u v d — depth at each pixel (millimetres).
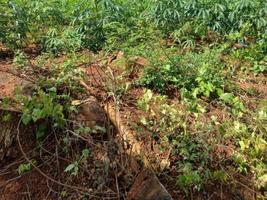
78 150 3398
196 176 3188
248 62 5035
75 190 3229
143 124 3627
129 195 3035
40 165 3396
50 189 3275
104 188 3195
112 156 3326
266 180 3346
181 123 3672
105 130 3475
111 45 4934
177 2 5621
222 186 3289
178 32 5340
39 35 5559
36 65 4383
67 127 3416
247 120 3959
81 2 5906
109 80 4098
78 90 3852
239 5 5449
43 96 3387
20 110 3482
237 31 5465
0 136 3484
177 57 4508
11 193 3318
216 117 3895
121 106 3822
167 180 3240
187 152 3398
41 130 3459
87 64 4477
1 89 3801
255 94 4480
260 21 5395
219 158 3488
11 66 4449
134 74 4375
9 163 3469
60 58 4887
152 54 4527
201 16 5570
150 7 5773
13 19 5406
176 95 4176
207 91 4168
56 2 6324
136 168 3234
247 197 3289
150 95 3949
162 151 3422
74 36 5293
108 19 5465
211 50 5004
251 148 3609
